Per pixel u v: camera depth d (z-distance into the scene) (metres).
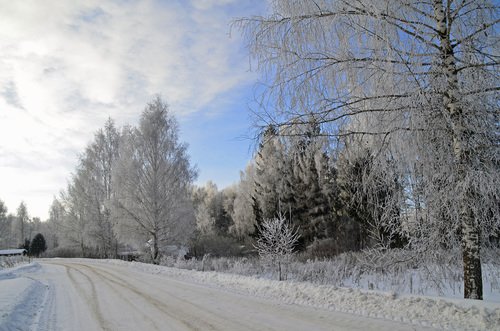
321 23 6.64
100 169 44.25
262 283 11.29
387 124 6.55
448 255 7.10
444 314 6.29
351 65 6.57
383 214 7.27
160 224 28.78
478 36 6.20
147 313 8.42
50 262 40.84
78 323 7.75
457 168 6.15
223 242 40.25
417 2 6.58
